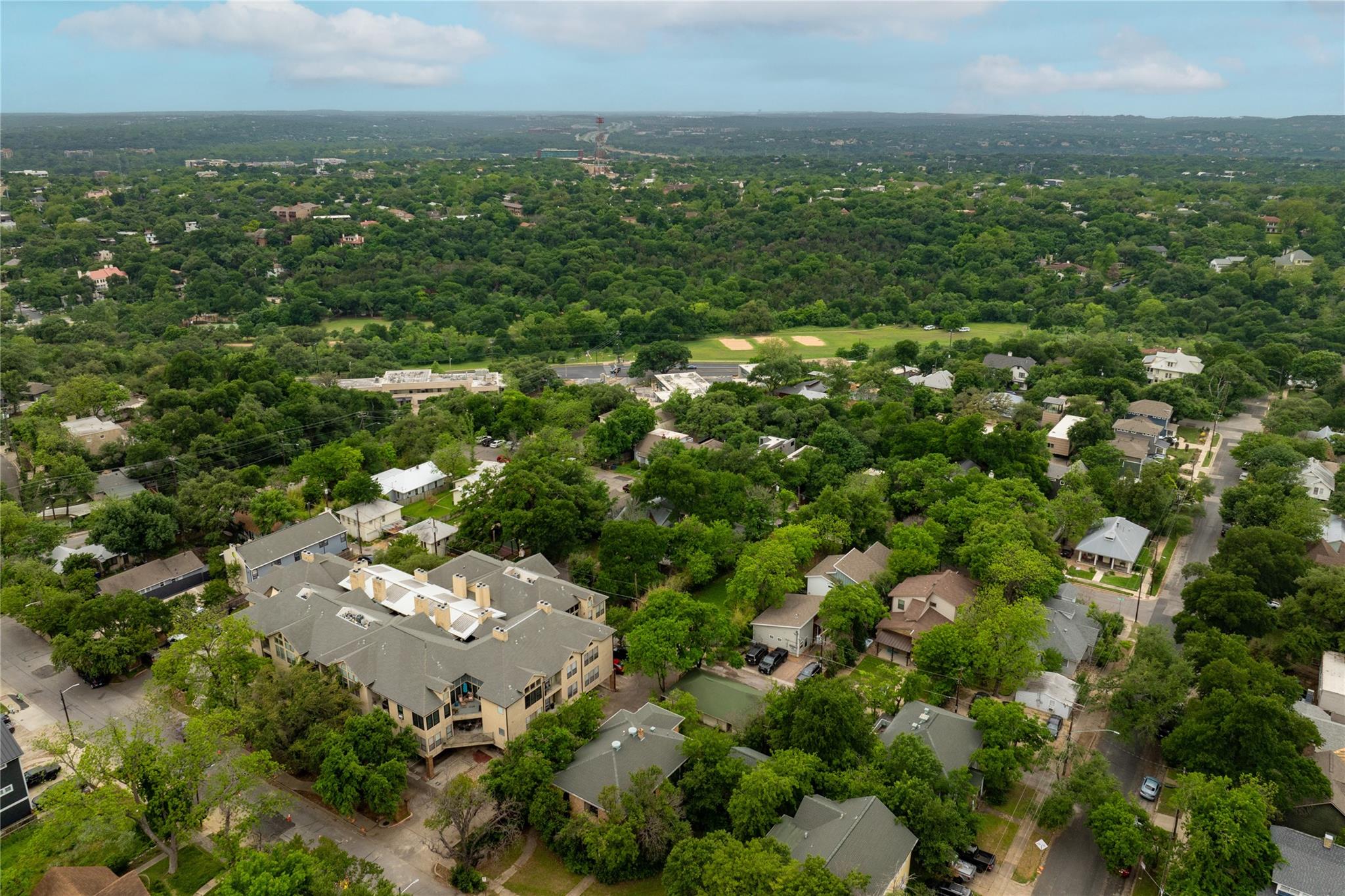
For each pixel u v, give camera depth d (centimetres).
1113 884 6750
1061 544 12838
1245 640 9119
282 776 8019
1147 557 12500
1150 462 14700
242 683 8338
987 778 7506
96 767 6819
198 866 6969
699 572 10962
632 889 6719
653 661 8656
